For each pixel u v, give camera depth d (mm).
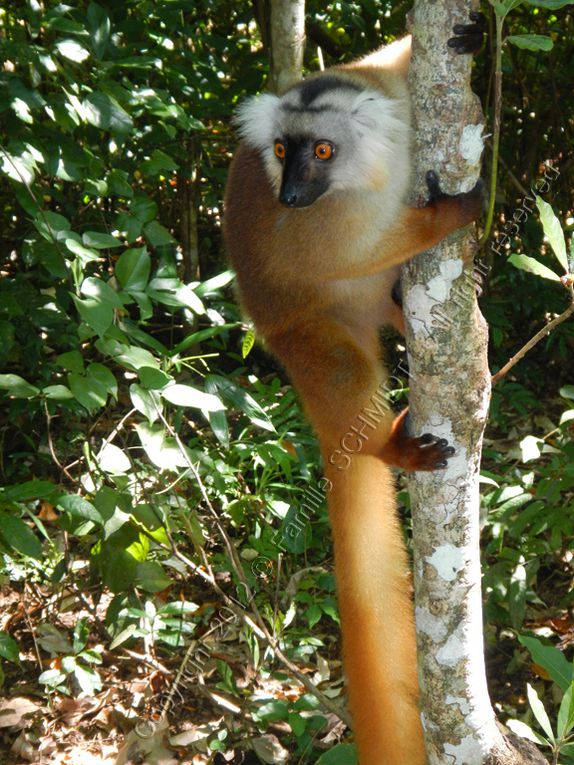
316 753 5398
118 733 5570
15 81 5258
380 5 8602
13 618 6434
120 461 5188
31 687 5941
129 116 5684
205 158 9039
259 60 8266
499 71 3521
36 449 7629
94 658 5652
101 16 5840
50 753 5441
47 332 7531
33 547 4836
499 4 3385
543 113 9398
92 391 4559
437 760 4340
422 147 3854
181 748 5395
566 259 3881
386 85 4965
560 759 5129
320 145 4582
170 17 7246
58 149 5555
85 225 7512
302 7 6547
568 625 6324
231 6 9250
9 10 6891
